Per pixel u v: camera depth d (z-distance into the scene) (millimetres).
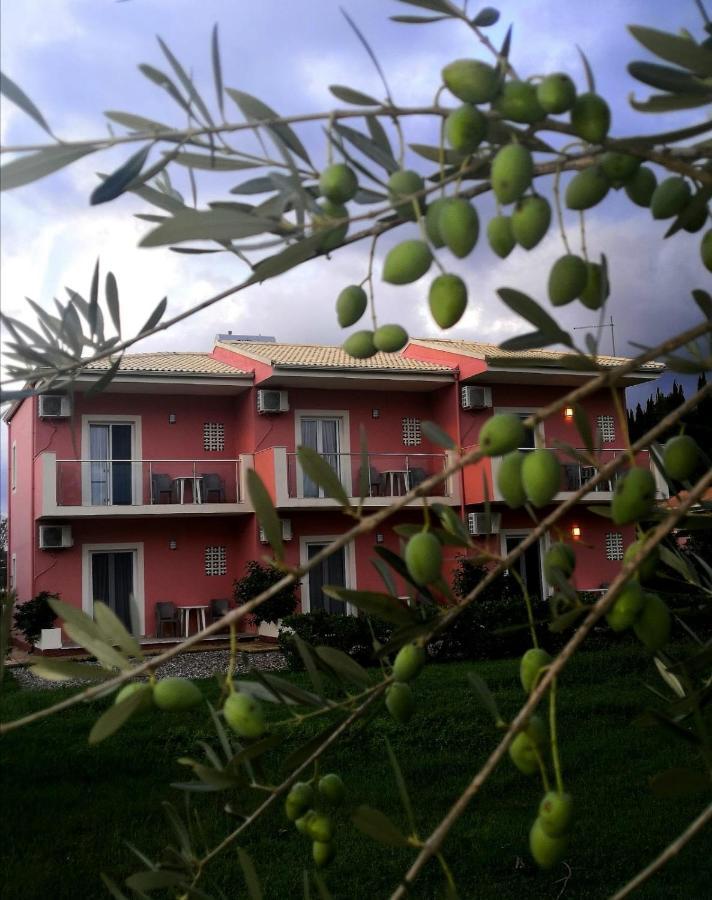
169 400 18625
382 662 1315
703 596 1568
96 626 925
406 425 19844
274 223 923
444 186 938
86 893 4988
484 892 4934
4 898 4906
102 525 17781
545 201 917
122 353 1301
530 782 6984
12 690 10375
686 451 1226
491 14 1030
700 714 1114
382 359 20375
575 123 911
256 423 18500
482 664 12211
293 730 7676
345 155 1010
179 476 18266
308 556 18203
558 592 1073
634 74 927
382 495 18938
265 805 1279
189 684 894
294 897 4867
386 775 7219
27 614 16562
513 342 924
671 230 1044
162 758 7422
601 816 6125
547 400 19578
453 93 900
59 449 17625
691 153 986
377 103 951
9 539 21719
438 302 925
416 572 1061
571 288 950
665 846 5496
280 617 16125
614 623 1007
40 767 7254
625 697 9680
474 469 18938
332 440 19344
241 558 18531
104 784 6883
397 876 5176
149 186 1244
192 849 1385
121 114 981
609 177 965
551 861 894
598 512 1075
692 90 932
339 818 6203
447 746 8055
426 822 6086
